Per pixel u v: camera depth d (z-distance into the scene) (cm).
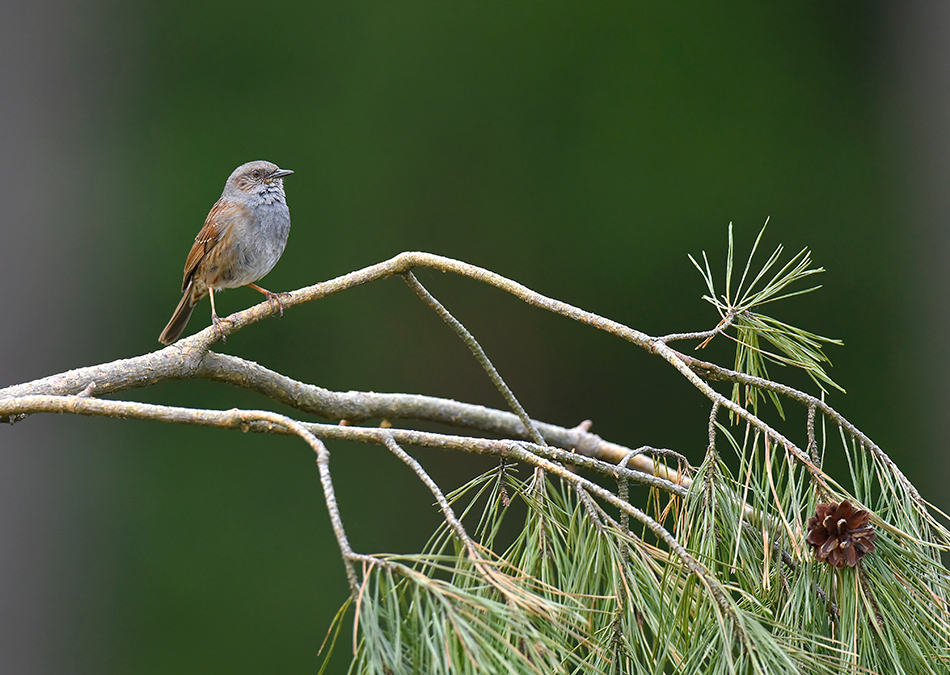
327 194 1409
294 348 1366
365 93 1441
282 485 1290
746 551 333
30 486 1150
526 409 1381
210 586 1232
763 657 277
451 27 1458
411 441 329
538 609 264
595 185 1423
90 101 1315
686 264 1391
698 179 1416
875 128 1423
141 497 1242
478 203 1426
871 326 1350
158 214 1332
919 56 1385
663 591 299
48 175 1221
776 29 1452
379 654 244
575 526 325
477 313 1402
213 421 331
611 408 1370
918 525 335
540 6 1460
